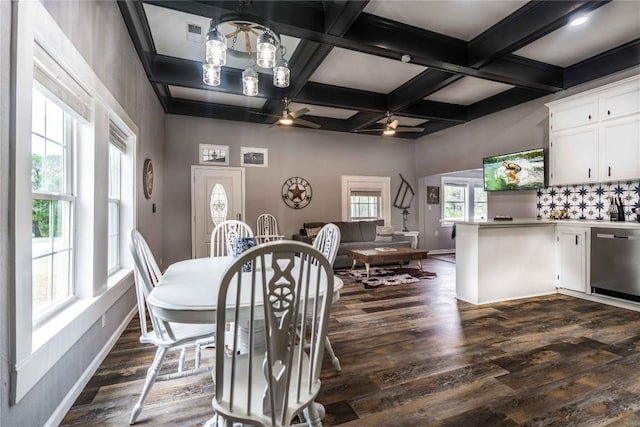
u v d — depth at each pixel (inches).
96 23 80.1
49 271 68.8
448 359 87.5
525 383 75.3
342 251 226.2
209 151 226.2
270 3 105.7
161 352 62.5
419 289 166.1
